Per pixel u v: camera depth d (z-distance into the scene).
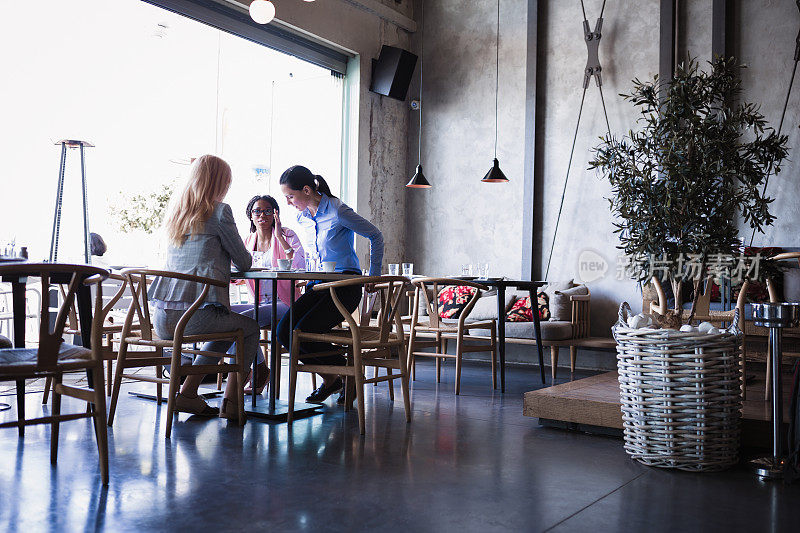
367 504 2.27
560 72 6.92
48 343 2.20
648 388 2.84
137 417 3.61
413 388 4.95
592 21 6.77
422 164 7.74
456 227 7.50
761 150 3.46
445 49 7.66
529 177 6.95
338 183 7.27
